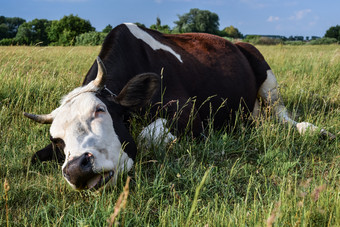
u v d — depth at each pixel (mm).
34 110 5098
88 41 28688
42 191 3094
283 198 2582
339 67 8617
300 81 7203
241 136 4328
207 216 2596
